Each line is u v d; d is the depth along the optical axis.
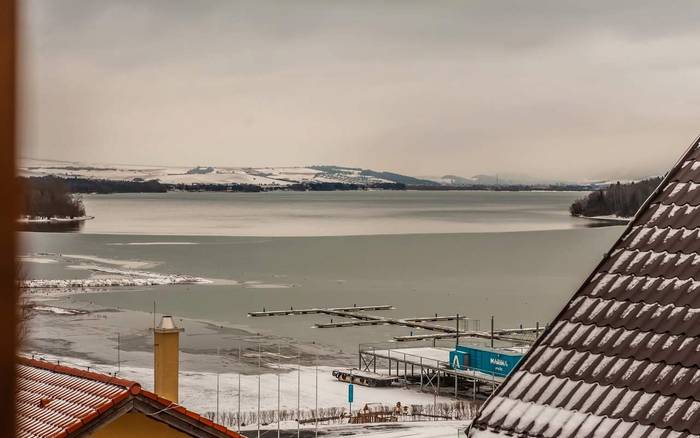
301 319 120.62
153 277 169.62
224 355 91.81
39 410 16.48
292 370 84.50
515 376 9.41
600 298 9.49
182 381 76.94
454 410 69.06
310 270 195.50
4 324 2.48
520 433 8.73
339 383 79.94
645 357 8.50
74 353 88.81
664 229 9.73
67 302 131.25
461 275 188.50
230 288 158.00
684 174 10.23
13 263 2.47
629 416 8.01
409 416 66.81
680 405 7.78
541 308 136.38
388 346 98.88
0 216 2.45
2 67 2.43
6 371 2.48
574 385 8.79
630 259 9.66
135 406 16.59
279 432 60.06
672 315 8.70
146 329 107.44
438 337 93.19
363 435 59.56
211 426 17.38
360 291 158.00
